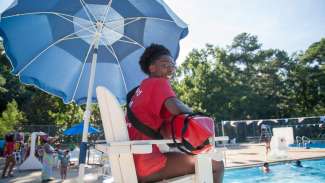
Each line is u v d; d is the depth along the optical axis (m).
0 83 33.81
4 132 26.44
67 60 3.93
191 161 1.91
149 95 1.79
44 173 11.34
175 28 3.68
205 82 44.22
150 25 3.83
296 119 31.05
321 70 50.50
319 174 14.41
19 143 18.92
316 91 51.09
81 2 3.63
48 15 3.63
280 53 54.16
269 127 31.81
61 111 37.19
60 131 31.06
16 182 11.14
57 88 3.90
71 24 3.84
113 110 1.79
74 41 3.95
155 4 3.43
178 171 1.86
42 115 38.94
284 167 15.97
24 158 17.98
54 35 3.78
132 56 4.07
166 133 1.88
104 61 4.14
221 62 48.47
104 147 1.81
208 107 44.16
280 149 17.58
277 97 52.03
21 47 3.55
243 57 53.09
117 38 4.02
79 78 4.05
